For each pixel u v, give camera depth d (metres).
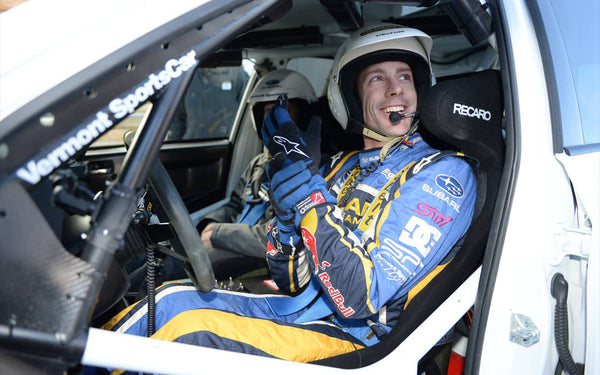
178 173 2.64
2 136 0.56
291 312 1.29
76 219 0.82
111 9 0.66
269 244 1.44
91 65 0.62
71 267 0.60
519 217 1.05
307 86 2.26
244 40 1.97
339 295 1.15
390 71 1.49
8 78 0.60
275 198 1.21
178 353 0.72
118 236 0.63
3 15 0.65
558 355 1.10
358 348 1.21
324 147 2.17
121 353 0.66
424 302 1.15
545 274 1.04
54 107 0.59
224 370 0.76
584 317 1.10
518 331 1.04
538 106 1.09
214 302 1.13
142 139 0.66
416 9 1.82
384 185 1.37
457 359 1.37
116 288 0.90
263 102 2.27
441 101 1.20
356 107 1.55
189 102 2.82
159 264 0.98
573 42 1.19
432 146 1.44
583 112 1.15
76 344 0.61
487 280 1.07
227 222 2.45
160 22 0.67
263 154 2.53
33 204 0.58
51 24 0.64
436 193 1.24
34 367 0.60
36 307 0.58
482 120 1.22
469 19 1.16
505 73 1.12
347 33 1.94
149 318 0.96
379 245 1.22
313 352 1.09
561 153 1.08
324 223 1.16
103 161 0.98
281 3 0.83
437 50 2.34
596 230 1.05
